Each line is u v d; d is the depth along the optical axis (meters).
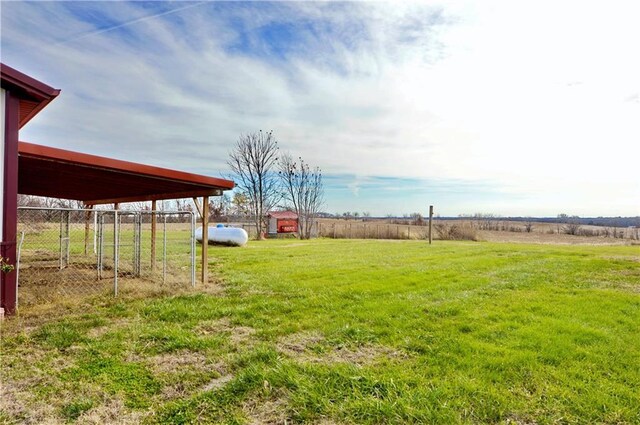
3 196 4.62
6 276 4.71
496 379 3.02
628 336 4.10
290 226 29.44
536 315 4.98
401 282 7.50
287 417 2.51
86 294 6.23
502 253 13.77
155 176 6.23
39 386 2.93
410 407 2.56
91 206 13.66
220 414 2.54
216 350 3.74
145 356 3.59
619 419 2.48
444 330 4.33
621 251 14.75
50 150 5.08
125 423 2.44
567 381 2.99
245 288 6.95
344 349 3.79
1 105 4.62
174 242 17.44
